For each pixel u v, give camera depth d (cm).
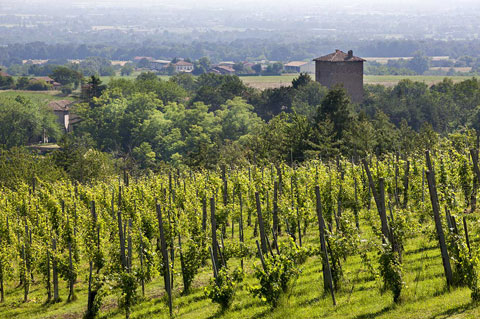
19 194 7344
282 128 13612
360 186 5228
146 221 4962
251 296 3650
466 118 19900
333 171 5719
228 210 5078
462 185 4925
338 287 3388
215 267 3581
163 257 3791
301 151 11950
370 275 3512
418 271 3362
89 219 4959
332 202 4925
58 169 12212
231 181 6266
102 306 4234
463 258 2806
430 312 2728
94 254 4559
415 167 5606
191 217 4678
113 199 5931
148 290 4334
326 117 12775
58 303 4422
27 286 4612
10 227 5419
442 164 5191
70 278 4453
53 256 4475
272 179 6150
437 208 3028
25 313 4266
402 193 5547
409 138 12344
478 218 4088
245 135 18750
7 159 12575
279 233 5222
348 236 3450
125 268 3828
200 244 4147
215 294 3475
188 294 4069
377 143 11631
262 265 3425
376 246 3097
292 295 3441
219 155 13862
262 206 4972
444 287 3005
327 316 3016
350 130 12156
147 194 6050
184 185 6009
